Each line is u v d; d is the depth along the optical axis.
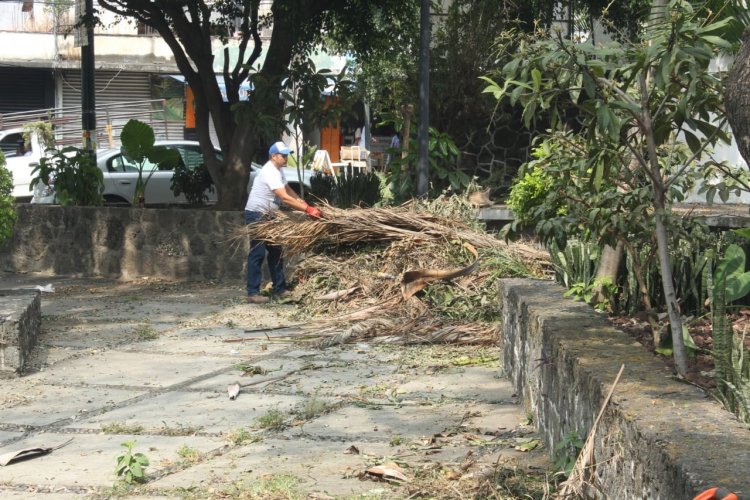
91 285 13.07
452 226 10.90
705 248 7.00
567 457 4.92
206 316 10.58
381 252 10.86
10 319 7.83
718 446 3.42
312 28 16.22
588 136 5.07
